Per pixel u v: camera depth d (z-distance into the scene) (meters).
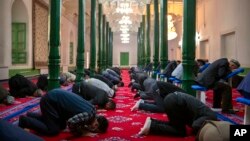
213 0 13.73
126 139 3.21
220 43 12.70
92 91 4.87
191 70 4.89
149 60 13.32
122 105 5.77
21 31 12.45
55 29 5.28
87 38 27.61
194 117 3.22
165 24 8.30
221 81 5.20
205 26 15.16
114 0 15.74
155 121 3.47
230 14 11.46
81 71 8.34
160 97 4.76
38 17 13.74
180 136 3.34
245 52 10.05
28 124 3.24
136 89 8.47
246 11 9.95
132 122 4.12
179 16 19.69
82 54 8.38
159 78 9.06
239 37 10.54
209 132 2.46
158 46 9.93
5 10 10.30
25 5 12.18
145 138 3.26
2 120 1.78
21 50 12.53
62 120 3.35
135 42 32.66
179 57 21.97
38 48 13.84
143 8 17.31
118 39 32.59
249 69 9.70
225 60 4.93
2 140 1.68
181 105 3.25
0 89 5.53
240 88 3.44
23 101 6.21
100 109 5.14
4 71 10.17
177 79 6.60
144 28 17.61
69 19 20.48
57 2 5.30
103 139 3.20
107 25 20.17
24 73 11.95
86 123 3.24
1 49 10.12
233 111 4.87
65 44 19.61
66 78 10.89
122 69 31.12
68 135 3.35
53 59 5.27
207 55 15.53
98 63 14.80
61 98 3.25
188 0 4.90
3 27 10.19
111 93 5.73
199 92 5.49
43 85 7.98
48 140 3.13
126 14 19.05
